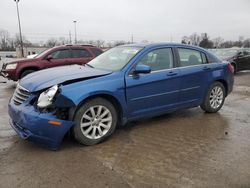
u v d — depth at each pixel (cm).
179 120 554
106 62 503
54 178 318
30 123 371
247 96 838
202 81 565
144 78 465
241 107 680
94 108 415
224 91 624
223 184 310
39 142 382
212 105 603
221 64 607
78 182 311
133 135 463
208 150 404
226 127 513
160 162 363
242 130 497
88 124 410
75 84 395
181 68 527
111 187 301
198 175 329
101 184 307
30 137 377
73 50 1016
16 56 4825
